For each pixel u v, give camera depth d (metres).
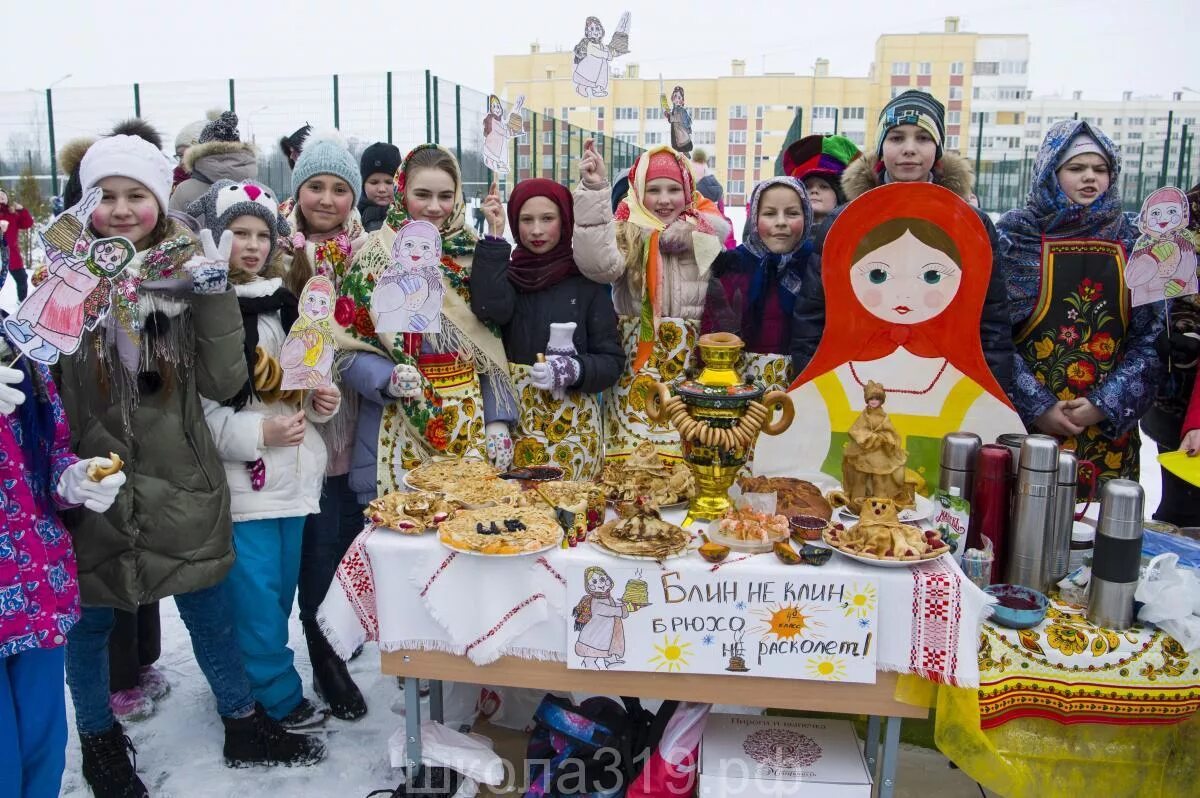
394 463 2.84
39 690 1.92
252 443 2.41
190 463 2.25
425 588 2.14
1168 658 1.99
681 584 2.04
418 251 2.41
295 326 2.33
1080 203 2.84
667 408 2.29
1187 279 2.41
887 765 2.12
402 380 2.64
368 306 2.77
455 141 11.65
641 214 3.17
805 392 2.59
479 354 2.85
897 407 2.55
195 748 2.67
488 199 2.85
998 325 2.62
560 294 2.91
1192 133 12.94
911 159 2.88
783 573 2.01
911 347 2.52
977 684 1.94
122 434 2.15
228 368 2.25
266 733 2.59
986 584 2.16
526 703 2.66
